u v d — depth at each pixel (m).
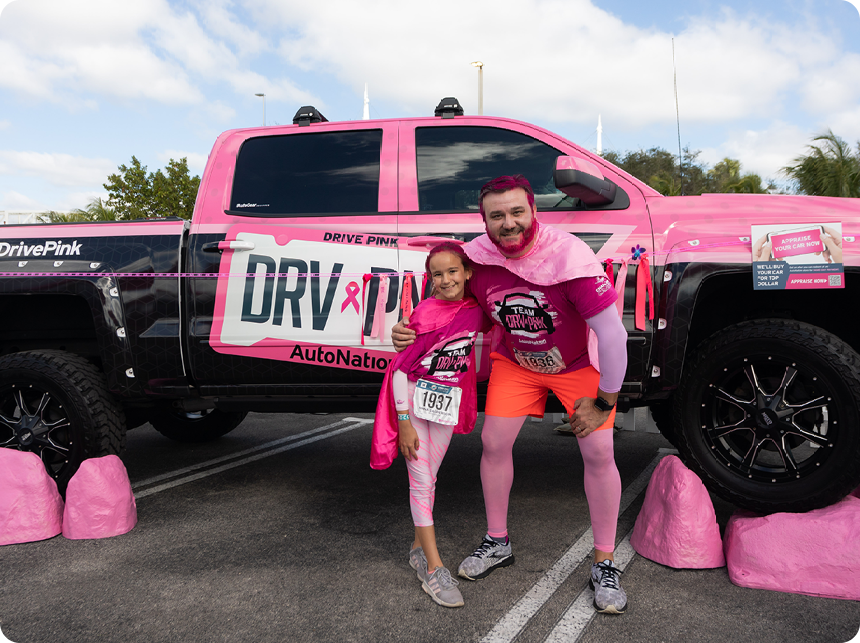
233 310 2.75
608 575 1.97
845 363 2.18
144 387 2.81
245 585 2.15
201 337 2.75
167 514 2.91
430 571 2.03
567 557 2.35
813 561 2.01
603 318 1.75
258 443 4.50
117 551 2.46
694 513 2.22
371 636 1.80
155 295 2.78
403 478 3.51
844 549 1.99
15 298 3.21
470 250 1.95
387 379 2.08
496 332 2.25
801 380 2.49
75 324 3.27
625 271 2.46
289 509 2.96
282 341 2.70
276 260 2.74
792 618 1.87
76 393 2.77
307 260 2.72
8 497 2.57
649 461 3.73
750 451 2.38
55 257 2.87
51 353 2.84
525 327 1.93
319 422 5.29
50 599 2.05
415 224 2.68
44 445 2.84
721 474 2.41
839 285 2.28
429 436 2.11
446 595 1.97
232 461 3.96
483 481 2.20
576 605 1.97
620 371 1.76
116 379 2.80
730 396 2.40
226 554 2.42
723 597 2.01
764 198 2.50
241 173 2.91
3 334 3.29
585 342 1.98
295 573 2.24
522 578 2.17
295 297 2.71
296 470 3.71
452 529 2.65
